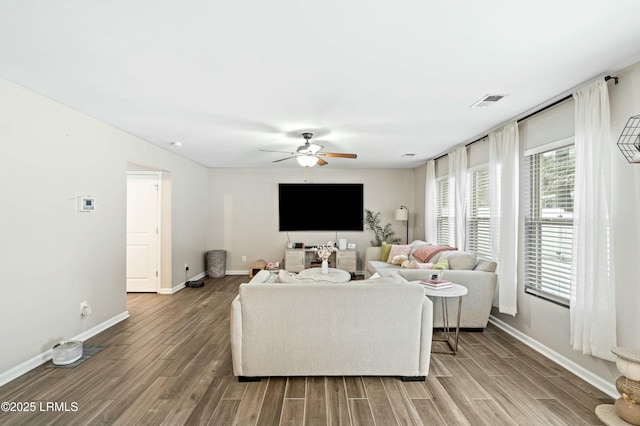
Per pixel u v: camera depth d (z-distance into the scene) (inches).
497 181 149.3
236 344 100.6
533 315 128.4
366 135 165.0
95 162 140.0
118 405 88.7
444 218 221.6
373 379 103.7
